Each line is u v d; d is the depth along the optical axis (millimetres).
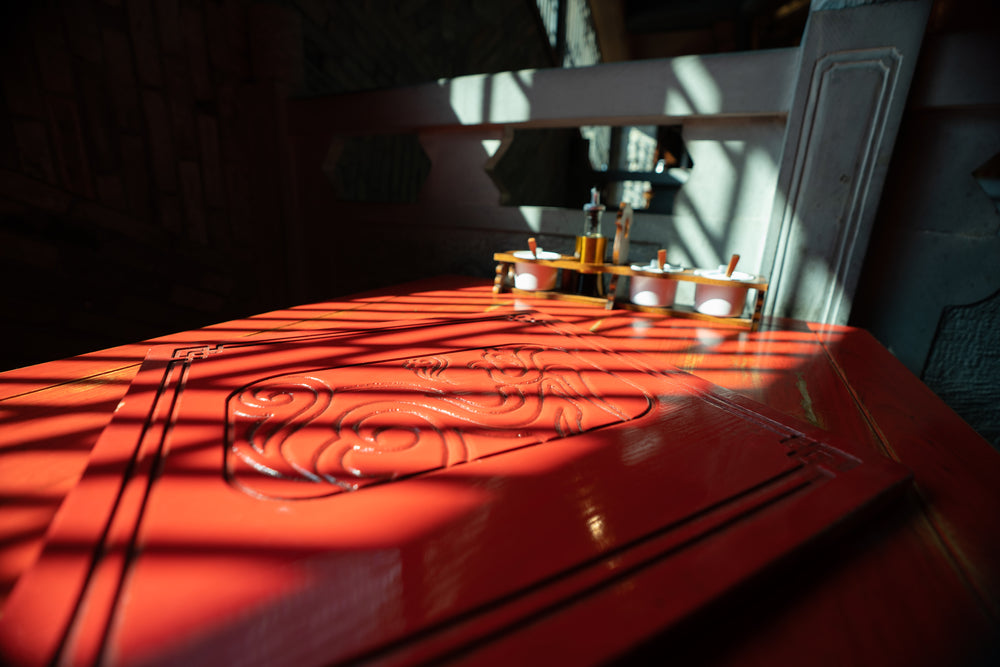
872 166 1147
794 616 357
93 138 1759
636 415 632
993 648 329
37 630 288
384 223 2018
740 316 1192
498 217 1775
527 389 702
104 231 1839
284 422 569
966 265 1183
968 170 1140
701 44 6512
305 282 2305
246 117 2199
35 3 1554
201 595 320
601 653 294
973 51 1049
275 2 2037
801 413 693
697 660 321
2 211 1591
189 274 2135
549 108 1527
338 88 2449
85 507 400
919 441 622
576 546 379
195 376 714
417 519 407
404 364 784
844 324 1261
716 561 372
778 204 1263
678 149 4398
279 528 388
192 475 455
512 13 3934
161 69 1896
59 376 755
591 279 1428
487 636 301
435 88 1698
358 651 285
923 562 417
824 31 1114
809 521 422
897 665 315
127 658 273
